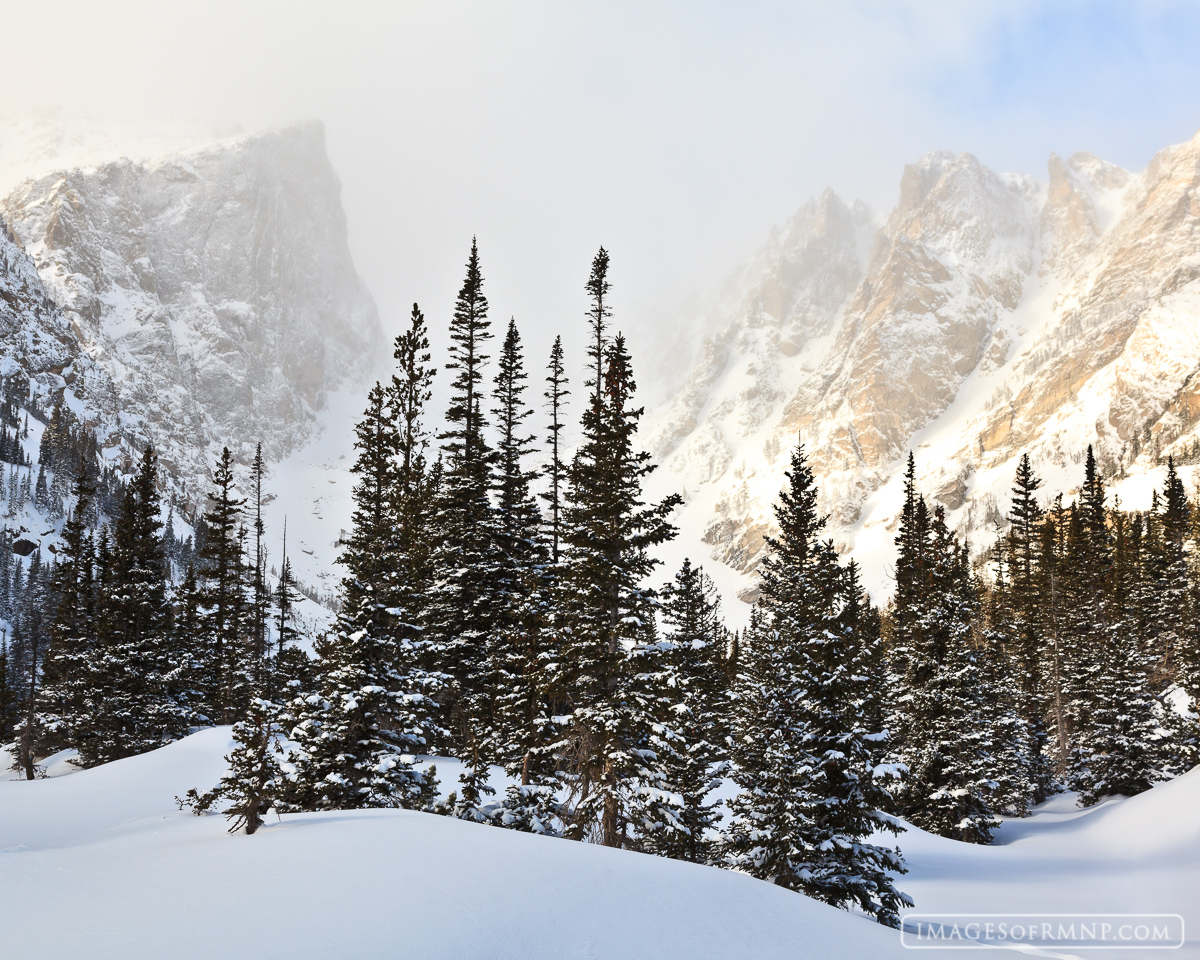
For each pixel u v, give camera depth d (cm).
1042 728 7156
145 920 933
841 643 2986
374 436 4128
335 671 2956
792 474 4047
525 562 4259
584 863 1477
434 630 4062
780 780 2853
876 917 2645
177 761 4200
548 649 3241
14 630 14638
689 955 1148
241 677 6372
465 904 1109
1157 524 11425
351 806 2783
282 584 7225
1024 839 4884
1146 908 2816
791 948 1316
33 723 5919
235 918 957
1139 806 4700
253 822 1784
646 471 3069
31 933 865
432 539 4150
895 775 2905
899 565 6681
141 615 5850
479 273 4653
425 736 3253
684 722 2956
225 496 6475
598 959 1052
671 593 3039
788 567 3884
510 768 3103
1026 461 8256
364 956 885
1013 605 8525
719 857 3081
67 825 2906
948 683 5256
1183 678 7338
